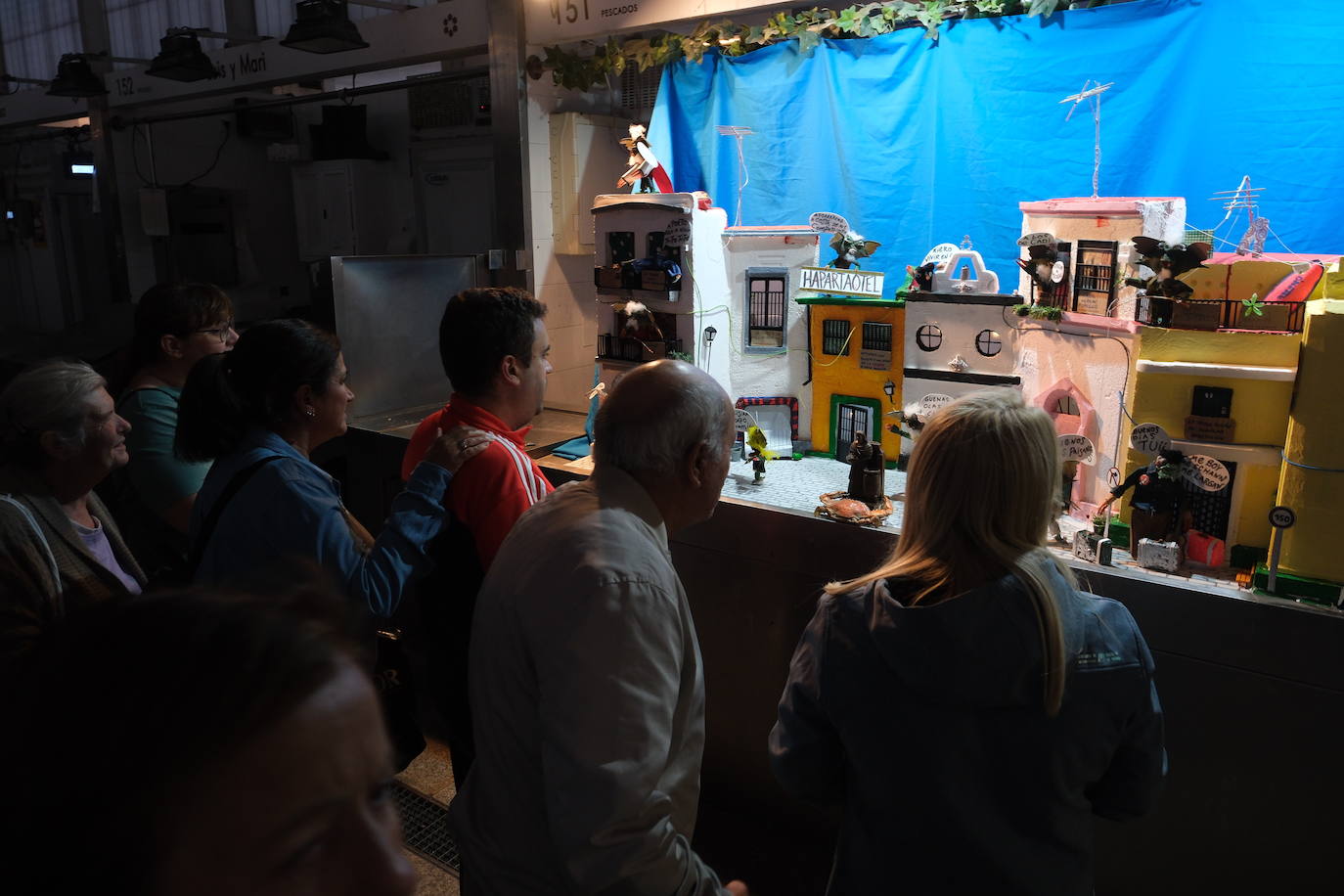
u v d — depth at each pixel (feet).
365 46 12.34
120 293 19.48
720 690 8.07
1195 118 7.63
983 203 8.82
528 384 5.80
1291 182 7.35
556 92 11.64
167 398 7.25
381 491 10.41
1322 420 5.27
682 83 10.50
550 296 12.05
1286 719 5.48
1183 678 5.79
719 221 8.89
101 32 18.94
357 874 1.21
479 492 5.38
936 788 3.64
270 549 5.07
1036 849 3.60
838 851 4.09
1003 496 3.68
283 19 16.53
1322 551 5.39
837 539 7.07
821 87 9.56
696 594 8.02
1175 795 5.98
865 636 3.82
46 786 1.02
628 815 3.33
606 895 3.36
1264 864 5.74
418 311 11.44
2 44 22.03
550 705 3.45
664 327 8.87
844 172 9.56
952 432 3.80
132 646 1.12
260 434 5.33
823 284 8.86
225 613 1.21
